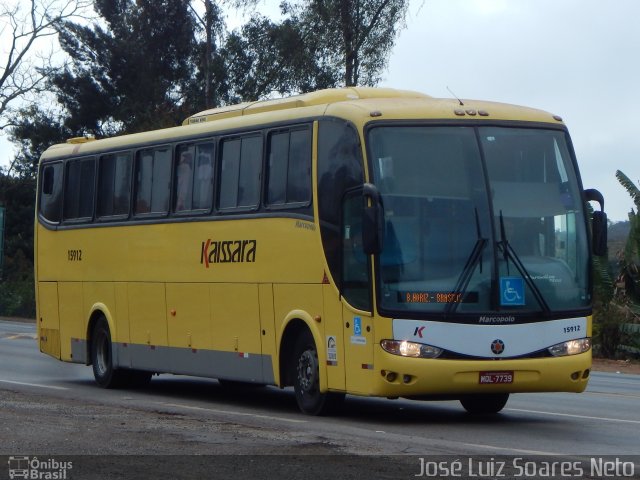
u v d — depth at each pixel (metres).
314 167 14.16
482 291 13.04
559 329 13.30
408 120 13.43
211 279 16.27
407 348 12.79
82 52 70.44
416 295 12.89
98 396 17.50
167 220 17.41
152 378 21.77
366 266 13.06
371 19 50.62
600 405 16.70
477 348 12.93
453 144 13.45
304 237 14.30
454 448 11.10
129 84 69.38
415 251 13.02
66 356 20.39
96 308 19.28
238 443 11.09
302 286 14.31
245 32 54.81
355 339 13.27
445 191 13.25
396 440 11.69
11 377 21.06
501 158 13.55
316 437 11.71
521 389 13.16
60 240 20.61
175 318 17.19
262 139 15.38
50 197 21.14
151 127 61.84
